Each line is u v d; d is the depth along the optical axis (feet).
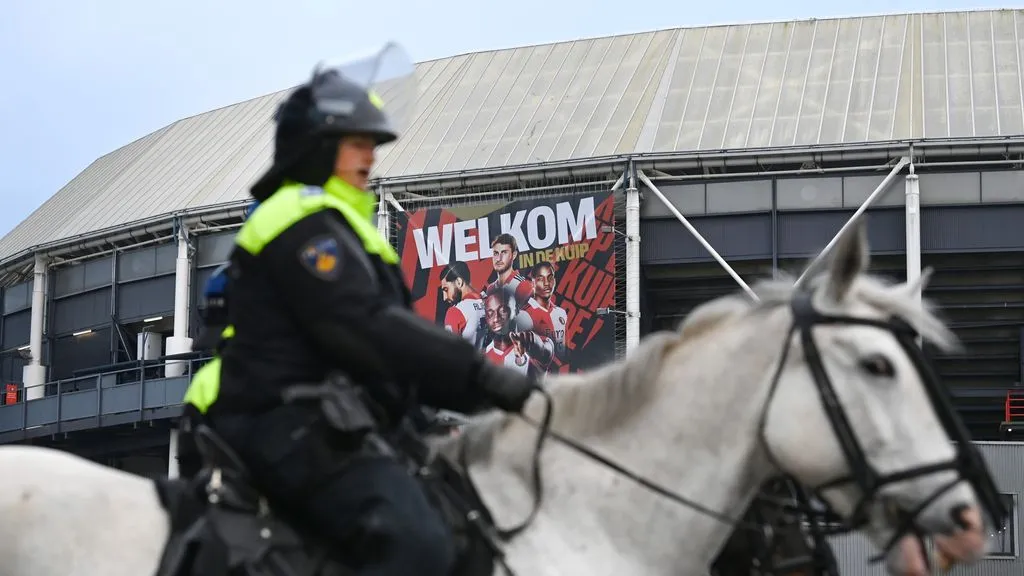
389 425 14.60
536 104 124.47
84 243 133.39
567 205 106.52
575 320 105.29
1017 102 106.83
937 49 118.62
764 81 118.11
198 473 15.11
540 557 14.85
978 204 101.30
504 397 13.98
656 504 15.34
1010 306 102.53
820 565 22.04
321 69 14.92
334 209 13.89
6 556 14.17
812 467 14.67
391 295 14.34
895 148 101.45
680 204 106.73
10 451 14.97
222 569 13.65
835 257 14.67
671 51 128.06
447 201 113.70
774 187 104.88
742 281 102.78
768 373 15.10
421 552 13.47
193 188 132.77
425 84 135.85
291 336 13.87
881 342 14.49
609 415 15.66
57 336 139.23
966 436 14.52
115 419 117.60
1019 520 74.28
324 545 13.93
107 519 14.25
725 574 22.18
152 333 133.28
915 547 14.35
